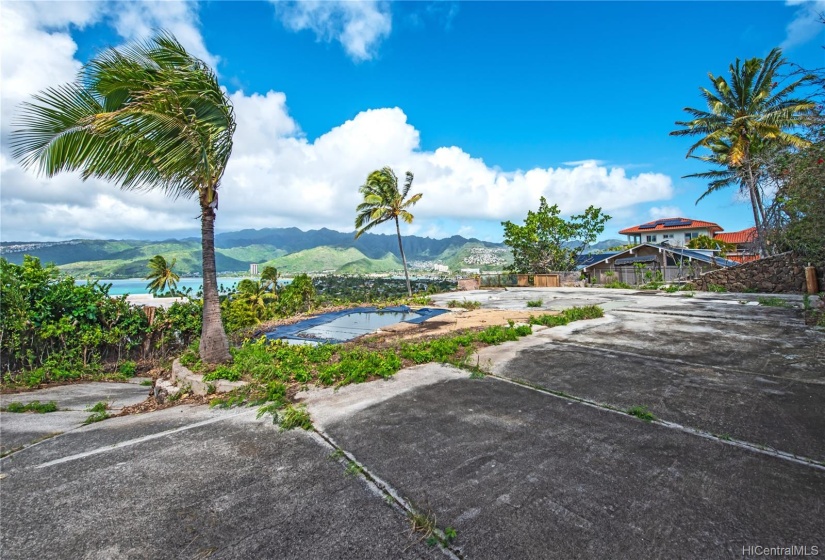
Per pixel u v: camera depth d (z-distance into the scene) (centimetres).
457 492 202
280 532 177
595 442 251
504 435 267
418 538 169
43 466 259
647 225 4306
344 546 166
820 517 172
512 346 552
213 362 487
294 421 305
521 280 2144
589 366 432
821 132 618
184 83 437
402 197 2397
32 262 605
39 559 166
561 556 154
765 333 567
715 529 166
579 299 1239
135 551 169
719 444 242
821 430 255
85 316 640
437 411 318
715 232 3900
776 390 331
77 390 518
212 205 499
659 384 361
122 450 278
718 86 2017
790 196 791
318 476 226
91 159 440
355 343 634
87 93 438
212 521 188
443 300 1430
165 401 420
